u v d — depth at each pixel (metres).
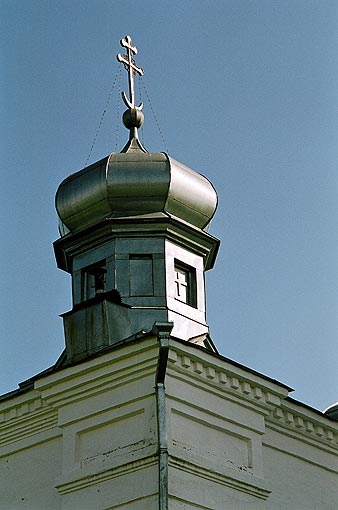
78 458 23.41
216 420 23.64
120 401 23.00
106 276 28.08
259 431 24.67
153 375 22.72
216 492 22.94
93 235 28.70
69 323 25.75
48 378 24.16
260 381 24.70
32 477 24.45
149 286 27.88
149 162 29.16
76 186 29.31
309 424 26.78
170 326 22.47
